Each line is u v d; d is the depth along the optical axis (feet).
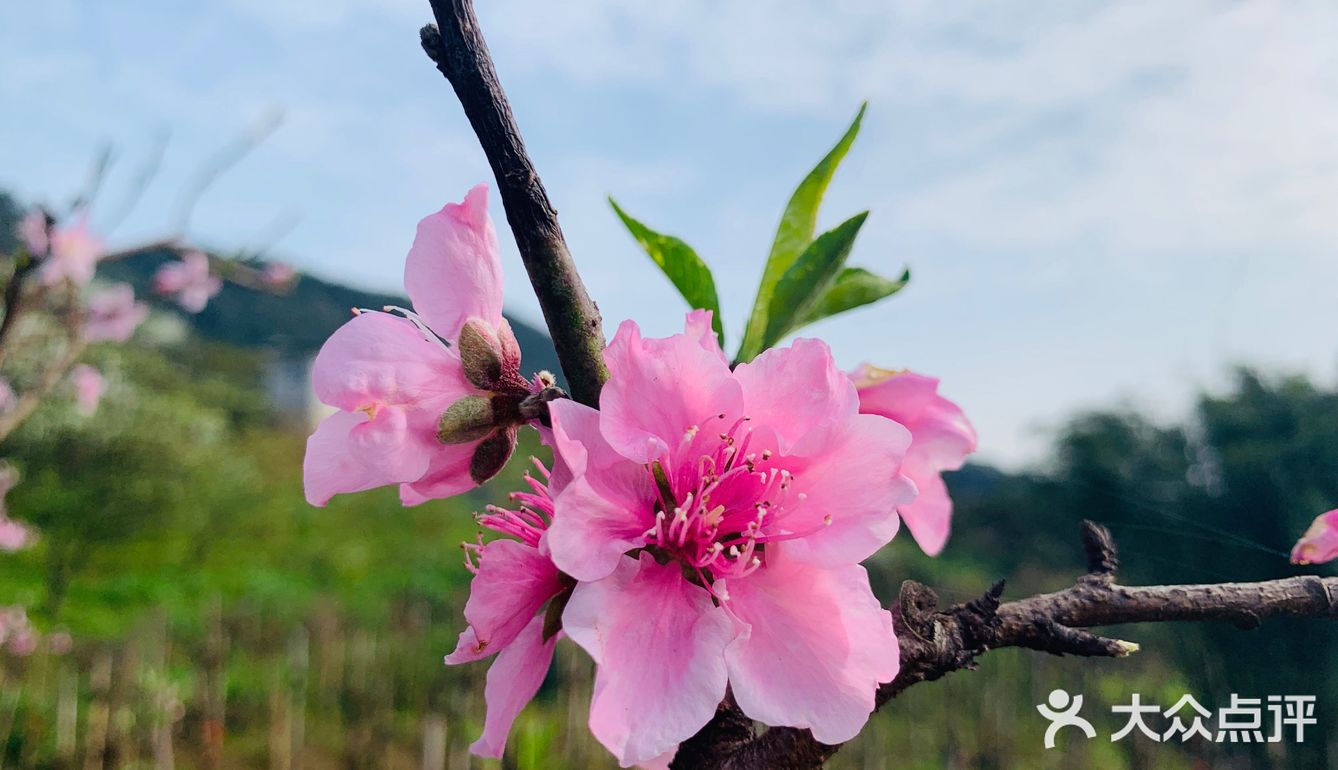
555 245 0.33
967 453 0.46
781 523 0.33
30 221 1.17
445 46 0.33
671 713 0.30
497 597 0.33
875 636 0.31
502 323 0.37
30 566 4.28
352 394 0.34
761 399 0.34
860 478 0.33
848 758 2.56
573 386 0.35
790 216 0.46
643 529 0.33
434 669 3.14
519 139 0.33
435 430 0.35
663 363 0.34
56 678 2.74
